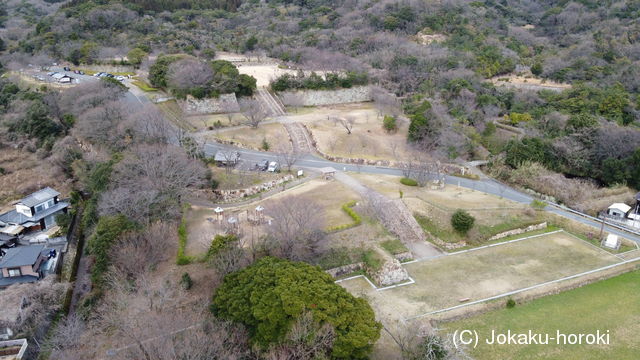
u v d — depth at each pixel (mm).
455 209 66750
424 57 125562
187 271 52375
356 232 59625
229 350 39562
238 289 44156
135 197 59281
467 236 63000
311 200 66500
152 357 38250
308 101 109375
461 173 82625
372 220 62250
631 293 53188
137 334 40844
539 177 78688
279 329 40188
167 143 77625
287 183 74312
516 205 70375
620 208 69688
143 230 55375
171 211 60062
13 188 81688
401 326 46500
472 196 72688
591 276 55812
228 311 42750
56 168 85500
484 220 65625
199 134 89312
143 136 77062
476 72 123875
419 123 87688
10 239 66062
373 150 87750
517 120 101625
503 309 50125
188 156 73250
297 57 127000
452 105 103500
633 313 49781
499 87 119062
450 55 129125
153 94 104688
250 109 92938
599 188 82438
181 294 48312
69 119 93250
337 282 54000
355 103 113500
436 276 55344
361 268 56438
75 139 90500
